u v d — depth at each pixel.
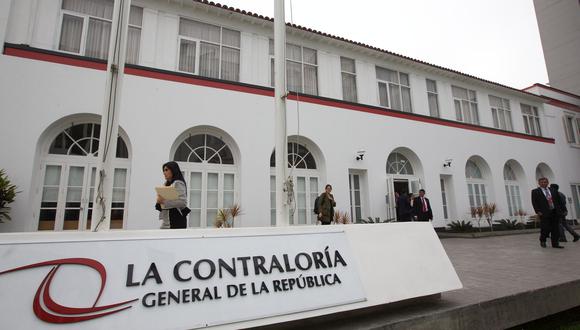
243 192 8.59
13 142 6.49
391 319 2.50
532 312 3.29
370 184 10.72
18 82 6.71
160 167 7.72
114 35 2.61
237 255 2.26
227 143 8.99
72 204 7.16
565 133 17.59
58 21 7.64
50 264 1.79
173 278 2.00
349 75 11.57
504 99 15.82
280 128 3.20
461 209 12.59
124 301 1.84
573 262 5.23
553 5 22.06
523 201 15.09
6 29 6.84
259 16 9.63
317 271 2.46
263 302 2.16
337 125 10.42
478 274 4.48
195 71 8.98
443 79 13.77
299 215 9.70
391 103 12.30
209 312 1.98
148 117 7.80
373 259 2.76
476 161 14.09
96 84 7.36
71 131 7.39
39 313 1.67
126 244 2.01
